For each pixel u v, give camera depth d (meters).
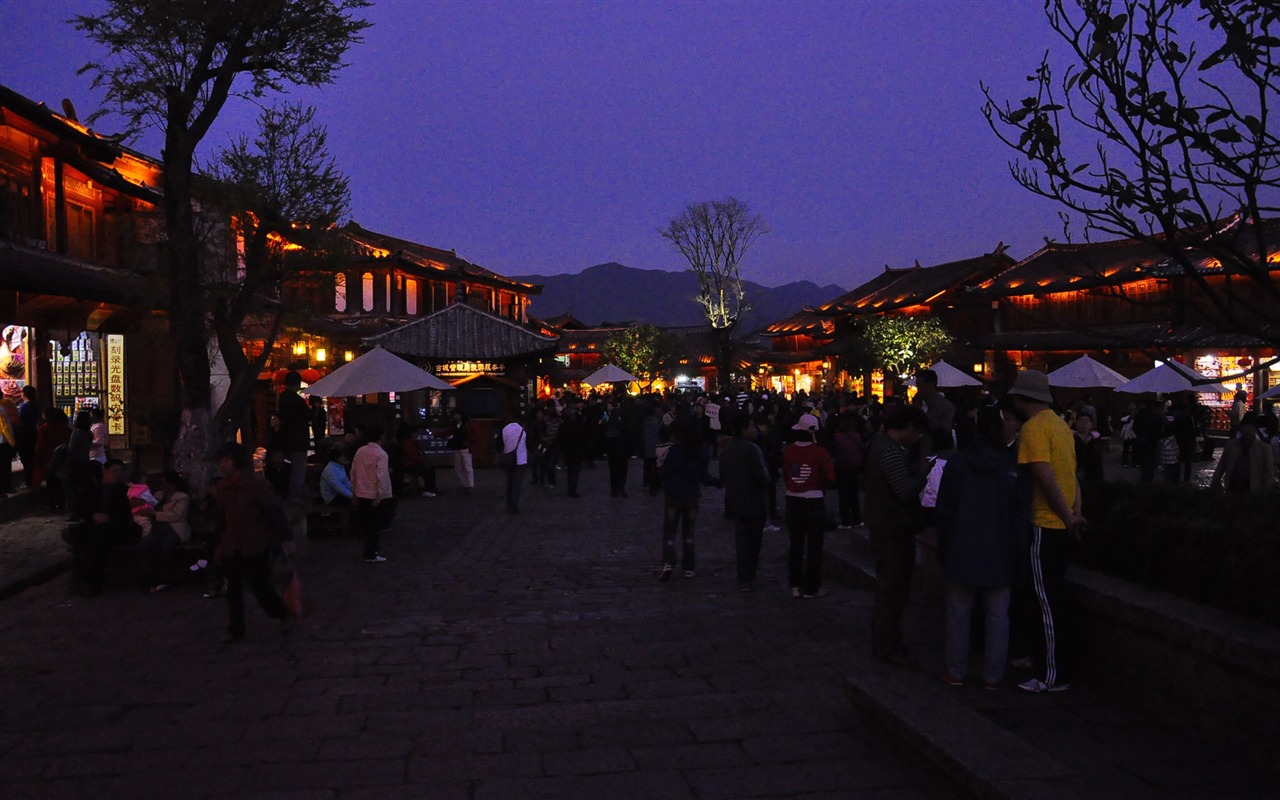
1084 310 40.75
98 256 20.20
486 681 6.07
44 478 14.54
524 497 19.06
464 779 4.21
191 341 11.09
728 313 60.09
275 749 4.66
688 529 10.33
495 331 27.56
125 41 11.04
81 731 4.98
